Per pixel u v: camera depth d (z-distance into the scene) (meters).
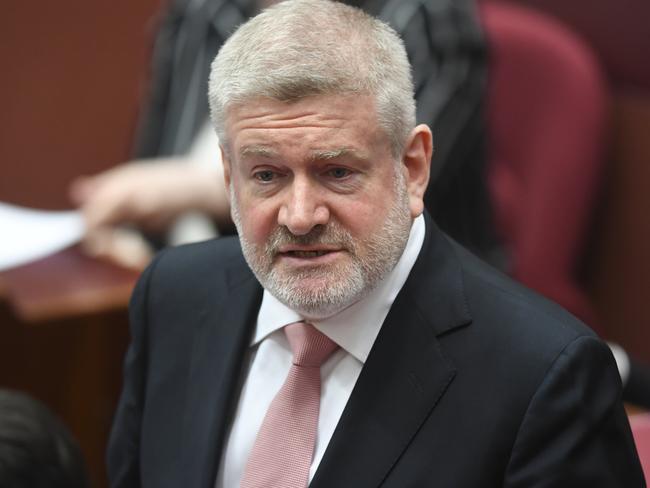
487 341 3.88
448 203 7.67
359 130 3.55
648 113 8.66
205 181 7.50
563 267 8.66
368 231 3.67
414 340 3.95
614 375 3.87
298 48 3.52
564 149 8.48
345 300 3.72
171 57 8.84
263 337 4.20
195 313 4.49
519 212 8.71
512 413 3.75
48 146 11.79
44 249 6.74
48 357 7.38
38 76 11.71
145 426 4.49
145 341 4.64
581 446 3.72
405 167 3.82
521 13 8.91
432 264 4.09
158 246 7.49
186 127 8.56
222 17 8.56
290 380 4.02
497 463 3.76
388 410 3.88
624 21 8.90
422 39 7.66
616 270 9.01
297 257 3.71
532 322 3.87
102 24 11.53
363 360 3.98
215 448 4.12
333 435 3.89
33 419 4.14
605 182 8.97
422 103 7.53
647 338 8.84
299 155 3.54
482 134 7.80
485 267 4.21
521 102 8.70
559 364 3.73
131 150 9.63
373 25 3.70
